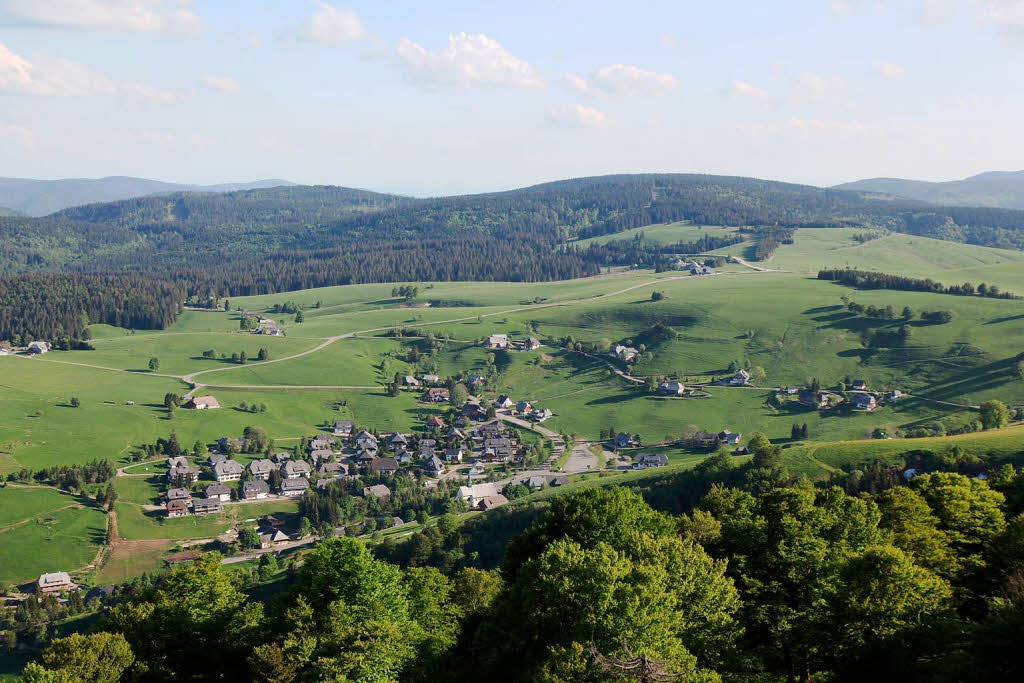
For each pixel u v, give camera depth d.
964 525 67.06
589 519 66.38
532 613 53.41
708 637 52.81
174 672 62.62
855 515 65.25
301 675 55.53
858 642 52.03
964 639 48.09
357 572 60.78
